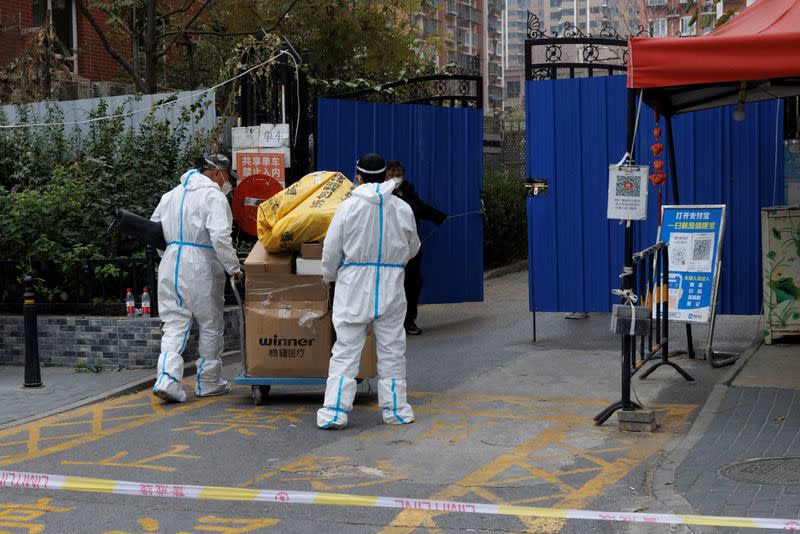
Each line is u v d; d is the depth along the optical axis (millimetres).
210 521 5297
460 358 10109
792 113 10109
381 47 15430
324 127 11641
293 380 8039
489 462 6332
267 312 7973
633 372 7707
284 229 7863
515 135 22781
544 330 11812
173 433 7301
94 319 9969
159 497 5742
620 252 10656
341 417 7312
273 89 11719
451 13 78062
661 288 8625
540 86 10789
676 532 4879
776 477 5566
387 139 12039
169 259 8320
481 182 12562
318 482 5977
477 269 12586
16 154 12062
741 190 10250
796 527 4699
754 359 8961
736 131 10234
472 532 5023
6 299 10781
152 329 9742
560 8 99625
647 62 6723
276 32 15195
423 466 6281
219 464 6426
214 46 16719
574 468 6137
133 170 11352
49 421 7816
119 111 12172
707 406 7301
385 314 7371
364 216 7289
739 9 11789
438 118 12328
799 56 6402
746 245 10242
